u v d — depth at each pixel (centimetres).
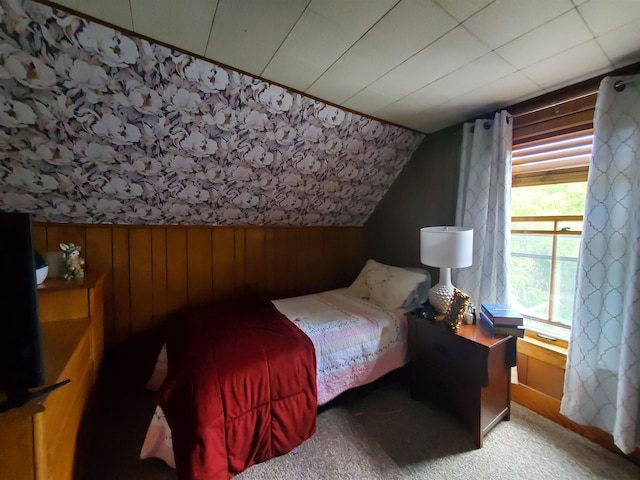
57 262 168
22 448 75
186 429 121
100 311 179
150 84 139
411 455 148
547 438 160
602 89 145
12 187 163
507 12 107
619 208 143
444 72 151
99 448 151
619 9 105
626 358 135
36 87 127
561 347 180
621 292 143
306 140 204
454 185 232
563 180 184
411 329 199
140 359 218
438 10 106
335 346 176
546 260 196
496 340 156
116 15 109
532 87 168
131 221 211
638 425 138
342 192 271
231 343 155
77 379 118
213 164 193
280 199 248
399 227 286
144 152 169
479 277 203
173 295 230
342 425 170
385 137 235
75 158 160
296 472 137
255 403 138
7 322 75
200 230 239
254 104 167
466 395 161
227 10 106
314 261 305
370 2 102
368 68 146
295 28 116
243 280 262
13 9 103
